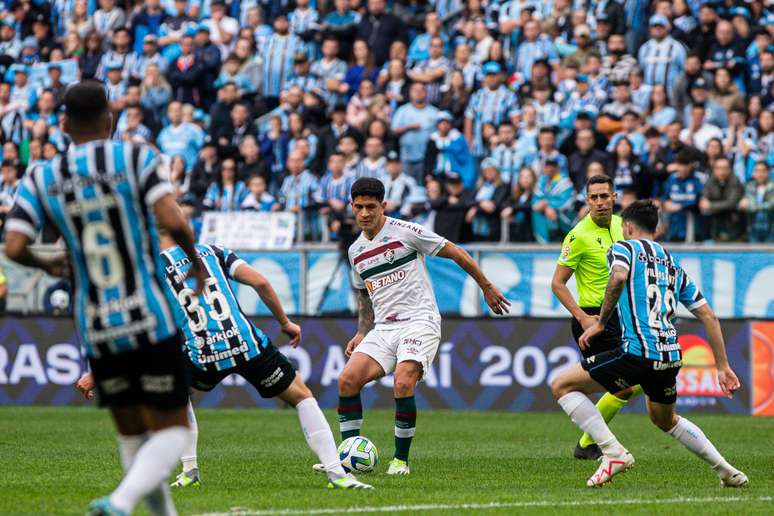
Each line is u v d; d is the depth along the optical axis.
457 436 40.34
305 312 55.09
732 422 45.84
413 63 66.44
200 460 32.22
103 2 76.81
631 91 59.88
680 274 25.44
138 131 67.06
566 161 54.88
